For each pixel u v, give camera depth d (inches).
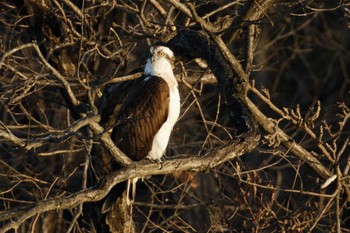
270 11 558.9
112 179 409.1
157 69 515.5
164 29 553.3
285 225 490.3
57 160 657.6
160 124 509.7
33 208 393.4
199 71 549.3
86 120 409.1
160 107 508.7
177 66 560.1
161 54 514.9
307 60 957.8
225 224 546.3
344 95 950.4
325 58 961.5
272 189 498.0
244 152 437.1
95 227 503.2
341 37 920.9
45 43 521.3
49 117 709.9
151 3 561.6
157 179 645.3
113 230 495.2
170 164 420.8
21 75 508.7
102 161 499.2
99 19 579.8
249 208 486.9
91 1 568.4
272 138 468.8
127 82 513.7
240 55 614.9
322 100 950.4
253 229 486.9
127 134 505.7
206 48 487.5
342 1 530.0
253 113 459.5
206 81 550.3
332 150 477.4
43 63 417.7
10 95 542.6
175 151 657.6
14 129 602.9
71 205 398.9
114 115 509.7
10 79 590.9
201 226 717.3
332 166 486.0
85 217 619.8
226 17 517.7
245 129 448.8
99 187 408.2
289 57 898.7
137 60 578.9
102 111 509.0
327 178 486.0
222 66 472.4
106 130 404.2
